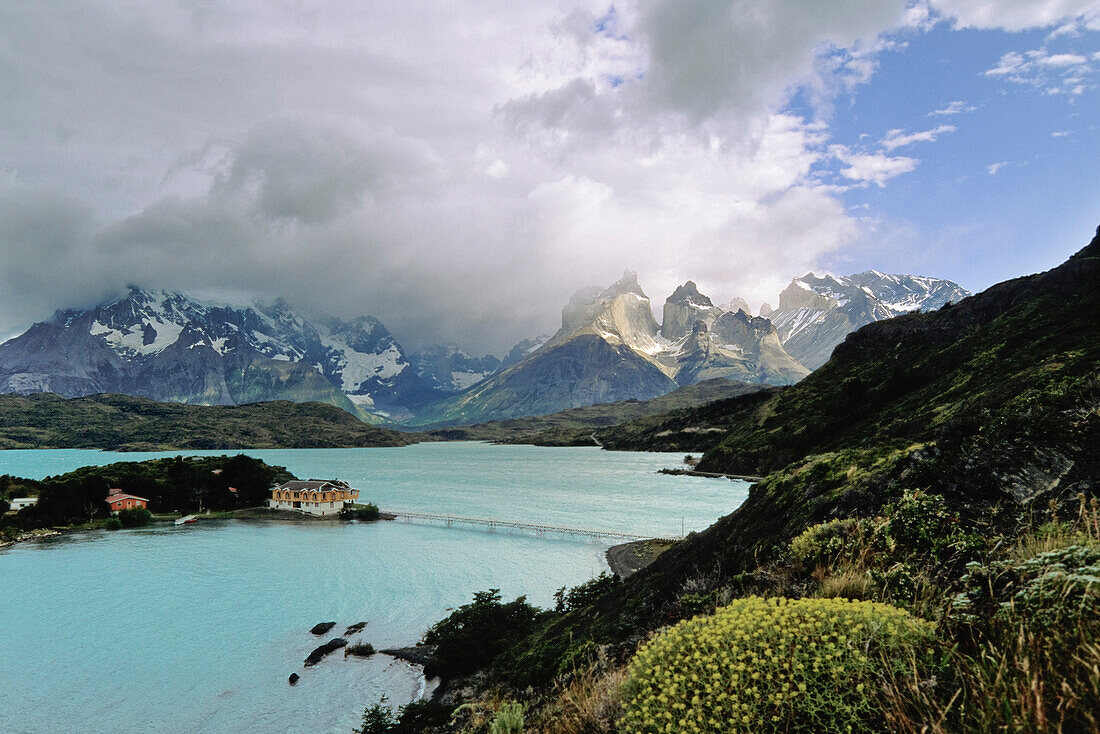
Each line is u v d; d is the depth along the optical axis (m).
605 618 23.98
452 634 39.81
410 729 27.33
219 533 100.69
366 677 39.88
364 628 49.97
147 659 43.38
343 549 85.69
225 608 55.97
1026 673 4.10
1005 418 11.16
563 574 69.31
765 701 4.94
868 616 5.46
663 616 15.09
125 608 56.06
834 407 144.00
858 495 13.38
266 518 118.06
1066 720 3.88
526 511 121.50
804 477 17.88
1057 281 94.50
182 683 39.16
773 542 15.51
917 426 76.00
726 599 12.16
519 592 61.00
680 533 94.00
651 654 6.12
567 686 12.98
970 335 110.25
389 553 82.62
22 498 111.75
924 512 9.34
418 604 57.16
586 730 7.58
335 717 34.25
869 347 165.00
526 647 30.45
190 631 49.41
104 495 112.50
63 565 75.00
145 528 105.81
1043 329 82.94
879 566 8.41
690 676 5.46
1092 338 66.06
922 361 124.00
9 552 84.38
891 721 4.45
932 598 6.75
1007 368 74.25
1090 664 3.94
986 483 10.25
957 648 5.00
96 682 39.47
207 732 32.84
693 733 5.05
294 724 33.56
